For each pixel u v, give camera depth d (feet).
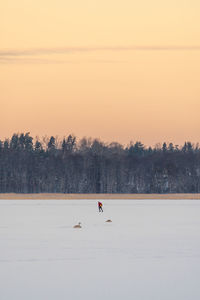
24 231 517.55
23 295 265.54
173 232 507.71
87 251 384.27
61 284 286.46
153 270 318.65
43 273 311.06
